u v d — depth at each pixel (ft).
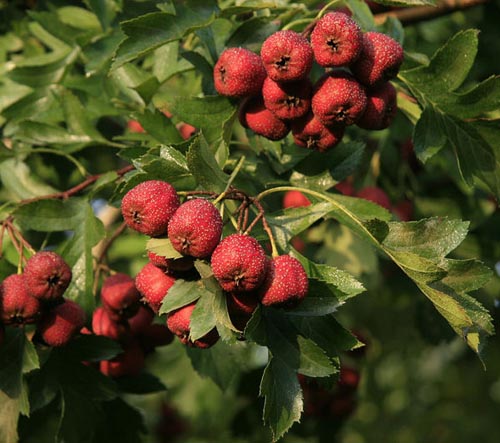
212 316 1.95
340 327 2.04
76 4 2.82
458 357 4.22
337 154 2.33
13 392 2.25
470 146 2.34
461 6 2.73
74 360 2.33
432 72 2.32
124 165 2.92
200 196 2.15
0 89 2.80
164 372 3.22
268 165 2.36
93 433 2.42
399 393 4.47
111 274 2.44
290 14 2.35
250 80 2.14
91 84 2.62
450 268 2.08
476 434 4.49
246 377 2.83
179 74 2.59
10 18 2.89
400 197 2.84
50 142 2.56
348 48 2.06
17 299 2.17
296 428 2.83
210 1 2.29
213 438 3.66
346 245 2.72
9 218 2.35
